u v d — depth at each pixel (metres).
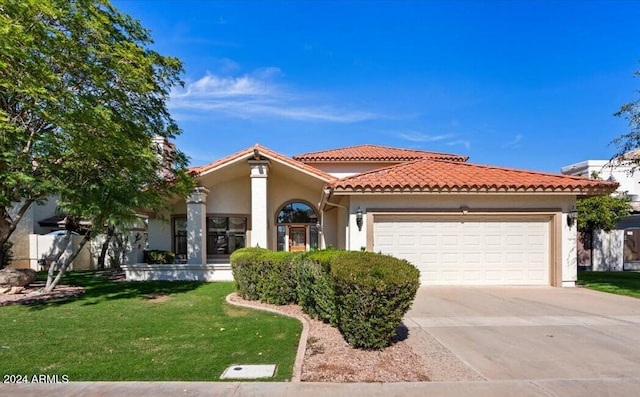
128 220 13.11
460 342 6.94
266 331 7.71
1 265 13.93
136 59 11.94
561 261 13.72
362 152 23.59
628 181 25.39
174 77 14.25
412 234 13.83
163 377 5.29
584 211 20.89
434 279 13.79
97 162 12.06
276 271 10.39
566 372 5.49
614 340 7.09
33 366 5.79
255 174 18.02
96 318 9.21
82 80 11.64
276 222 21.92
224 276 16.84
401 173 14.82
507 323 8.36
